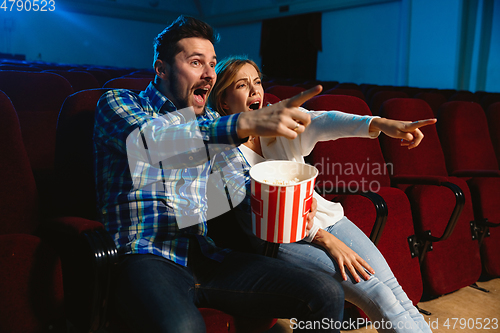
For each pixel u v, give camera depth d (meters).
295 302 0.85
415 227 1.59
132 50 13.94
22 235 0.87
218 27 14.52
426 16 8.28
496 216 1.85
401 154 1.80
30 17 12.02
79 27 12.84
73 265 0.87
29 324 0.87
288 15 11.64
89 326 0.82
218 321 0.90
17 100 1.36
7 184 0.97
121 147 0.87
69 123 1.07
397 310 0.99
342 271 1.02
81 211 1.08
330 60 10.78
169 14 14.19
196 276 0.95
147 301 0.77
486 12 7.52
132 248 0.88
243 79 1.19
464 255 1.71
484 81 7.69
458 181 1.74
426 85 8.42
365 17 9.70
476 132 2.11
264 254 1.08
